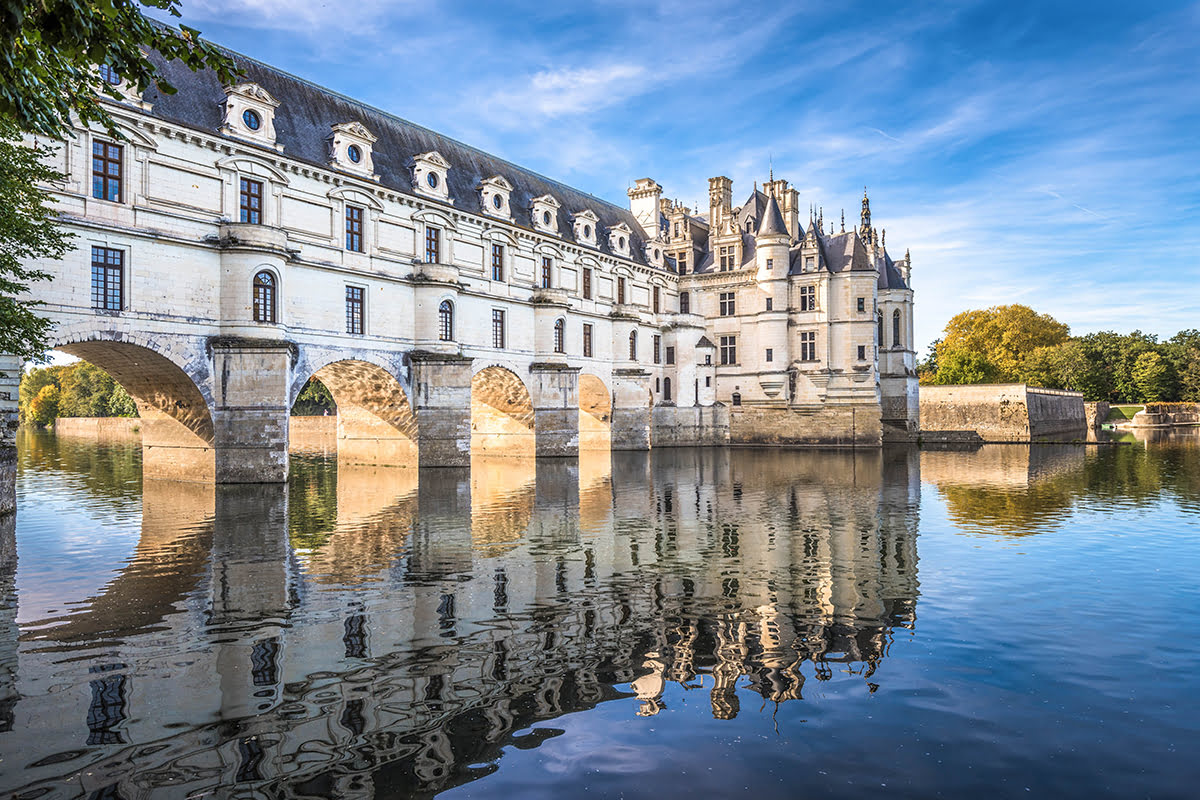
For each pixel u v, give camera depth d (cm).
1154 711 962
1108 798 751
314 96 4116
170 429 3466
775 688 1041
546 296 5294
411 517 2494
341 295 3884
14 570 1691
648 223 7369
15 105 750
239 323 3288
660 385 7019
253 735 880
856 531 2270
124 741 858
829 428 6775
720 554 1922
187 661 1118
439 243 4544
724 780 787
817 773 802
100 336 2859
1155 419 10238
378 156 4331
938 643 1230
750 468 4547
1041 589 1577
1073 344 11125
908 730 908
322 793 755
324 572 1697
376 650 1179
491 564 1792
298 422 7456
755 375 7006
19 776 774
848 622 1346
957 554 1930
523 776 795
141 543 2011
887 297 7731
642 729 910
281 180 3588
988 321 11556
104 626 1281
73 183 2797
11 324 1955
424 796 752
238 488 3156
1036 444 7225
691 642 1237
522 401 5331
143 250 3017
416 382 4291
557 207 5619
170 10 870
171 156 3136
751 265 7031
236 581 1603
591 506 2797
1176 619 1361
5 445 2398
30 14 764
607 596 1512
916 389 7794
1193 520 2478
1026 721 933
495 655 1166
